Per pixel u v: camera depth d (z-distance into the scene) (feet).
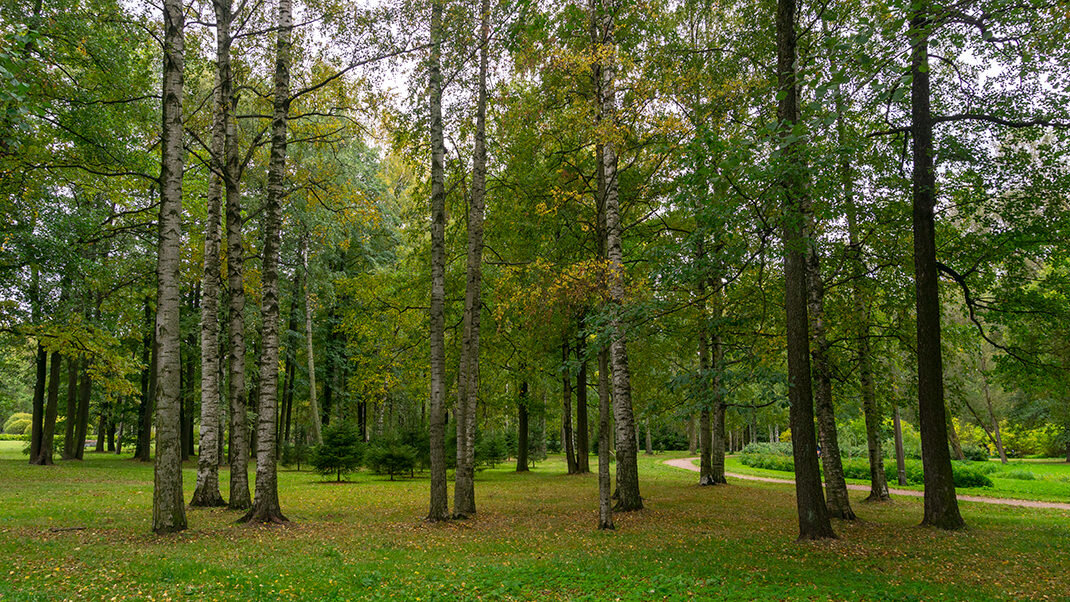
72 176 49.83
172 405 33.06
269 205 39.29
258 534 33.45
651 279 31.04
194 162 63.62
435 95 42.68
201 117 51.70
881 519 42.29
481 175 45.85
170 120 33.53
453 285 59.00
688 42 49.16
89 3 42.37
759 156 24.79
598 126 40.34
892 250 45.50
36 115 40.81
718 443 70.08
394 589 21.74
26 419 243.40
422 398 76.54
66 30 41.63
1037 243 38.34
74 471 75.25
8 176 42.27
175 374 33.32
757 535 34.83
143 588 20.68
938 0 21.34
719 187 25.40
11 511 40.19
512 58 41.81
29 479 63.57
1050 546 31.55
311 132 50.93
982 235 41.86
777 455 118.21
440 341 40.98
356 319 62.23
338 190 54.13
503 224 56.44
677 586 22.48
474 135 48.85
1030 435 137.80
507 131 49.70
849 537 33.94
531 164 54.03
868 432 56.34
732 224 26.05
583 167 54.90
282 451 98.48
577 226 55.52
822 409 43.14
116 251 60.75
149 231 54.19
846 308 48.21
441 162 42.42
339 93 43.65
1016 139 38.27
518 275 49.90
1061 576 24.77
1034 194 38.24
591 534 35.27
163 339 33.04
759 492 61.11
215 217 48.47
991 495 67.41
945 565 26.81
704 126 24.70
